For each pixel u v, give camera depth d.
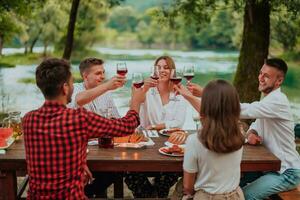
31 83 12.30
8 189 2.54
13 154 2.54
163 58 3.54
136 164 2.45
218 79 2.10
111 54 22.80
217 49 25.48
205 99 2.05
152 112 3.50
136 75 2.58
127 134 2.10
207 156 2.09
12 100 9.60
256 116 2.69
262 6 6.34
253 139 2.80
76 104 2.67
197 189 2.19
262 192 2.63
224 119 2.01
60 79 1.94
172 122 3.40
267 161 2.47
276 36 13.52
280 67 2.69
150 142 2.80
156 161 2.44
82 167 2.03
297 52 16.70
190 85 2.95
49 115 1.95
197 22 8.83
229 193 2.14
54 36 19.77
